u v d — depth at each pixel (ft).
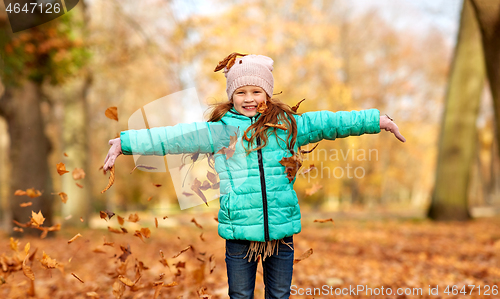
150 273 15.94
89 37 43.16
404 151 99.45
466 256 19.85
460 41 40.88
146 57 57.26
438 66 85.46
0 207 75.66
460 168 40.42
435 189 41.86
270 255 7.67
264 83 8.14
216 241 27.20
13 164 31.30
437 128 91.97
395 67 85.20
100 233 33.19
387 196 137.08
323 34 61.05
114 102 73.00
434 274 15.94
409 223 39.58
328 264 18.43
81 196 42.52
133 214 8.89
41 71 29.25
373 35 83.71
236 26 52.34
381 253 21.53
